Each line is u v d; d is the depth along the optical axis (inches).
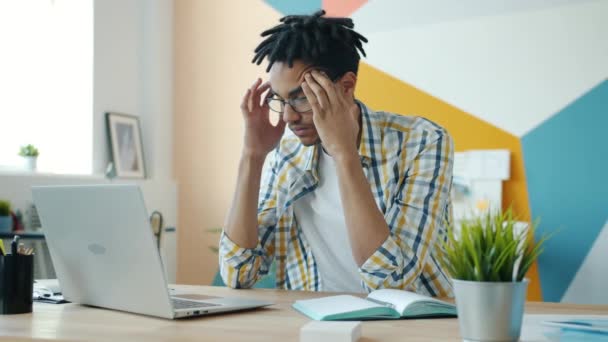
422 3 157.2
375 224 54.8
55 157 158.6
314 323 36.9
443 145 63.0
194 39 181.3
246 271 63.6
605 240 140.5
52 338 37.2
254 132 65.1
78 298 51.5
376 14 161.6
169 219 178.1
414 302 44.7
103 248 46.1
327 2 166.7
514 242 33.2
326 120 56.5
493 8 150.8
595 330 39.2
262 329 40.0
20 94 151.9
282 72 59.8
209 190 178.7
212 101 179.0
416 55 157.8
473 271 33.9
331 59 60.3
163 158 178.5
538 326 40.5
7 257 46.8
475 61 152.4
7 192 131.5
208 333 38.7
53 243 51.0
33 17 156.2
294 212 70.0
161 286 42.9
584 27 142.9
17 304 46.6
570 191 143.7
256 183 65.1
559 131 144.9
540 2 146.6
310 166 66.4
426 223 59.2
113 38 165.2
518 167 147.9
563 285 144.1
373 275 54.8
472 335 33.9
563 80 144.6
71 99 158.7
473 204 149.9
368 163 64.7
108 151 162.4
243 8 176.6
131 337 37.4
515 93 148.7
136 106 174.7
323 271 68.6
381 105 160.9
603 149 141.0
